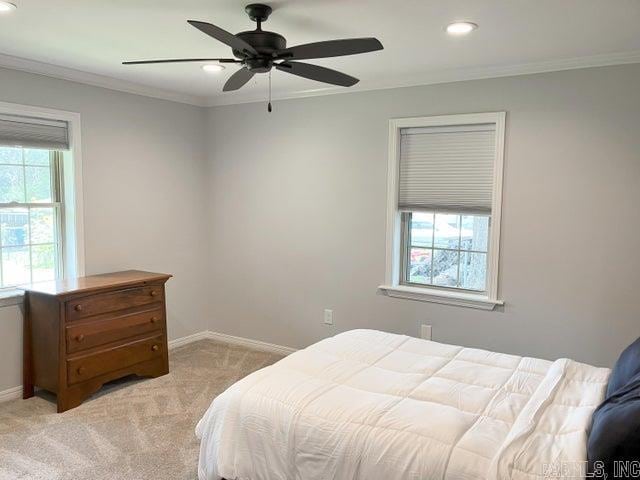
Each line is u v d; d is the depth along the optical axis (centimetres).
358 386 241
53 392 355
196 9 246
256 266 491
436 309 403
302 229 460
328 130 437
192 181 499
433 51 318
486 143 373
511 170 361
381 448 195
